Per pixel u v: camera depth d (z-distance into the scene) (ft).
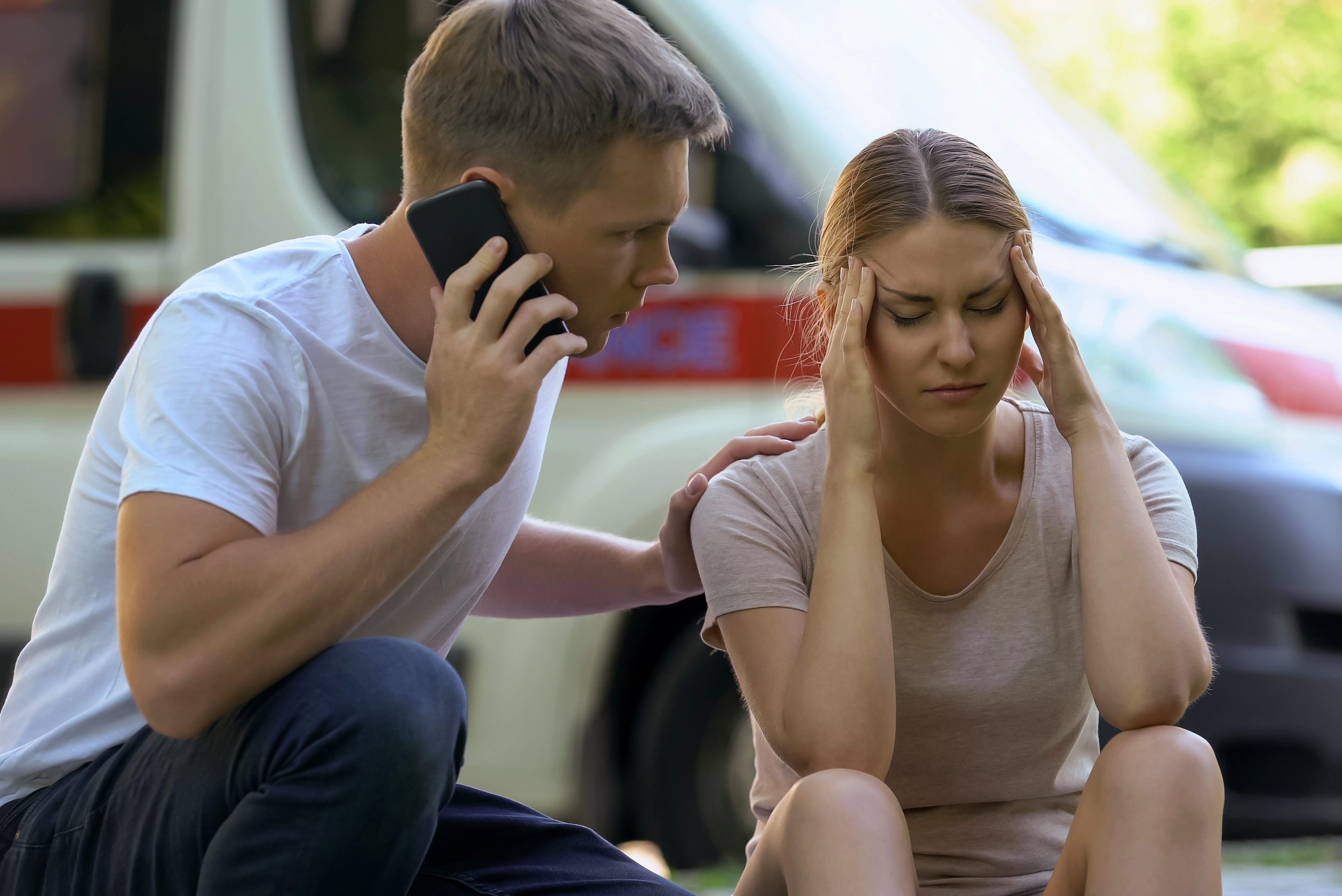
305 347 13.65
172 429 12.92
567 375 25.63
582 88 13.24
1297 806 25.14
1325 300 30.81
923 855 15.38
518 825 15.48
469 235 13.47
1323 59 105.40
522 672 25.82
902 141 14.80
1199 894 12.48
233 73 26.91
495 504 14.96
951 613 15.26
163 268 26.73
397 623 14.82
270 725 12.66
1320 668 24.58
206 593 12.38
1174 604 14.19
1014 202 14.52
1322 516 25.04
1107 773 13.03
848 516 14.53
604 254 13.78
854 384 14.61
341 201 26.58
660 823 26.03
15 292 26.91
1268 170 106.01
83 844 13.66
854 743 13.89
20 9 27.53
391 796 12.56
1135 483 14.90
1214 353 25.91
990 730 15.21
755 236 25.30
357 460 13.94
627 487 25.00
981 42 28.76
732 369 25.14
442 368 13.19
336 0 26.94
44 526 26.35
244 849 12.65
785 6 26.58
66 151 27.25
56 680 14.29
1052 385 15.21
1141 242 27.02
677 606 26.17
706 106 13.78
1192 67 107.14
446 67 13.76
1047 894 13.76
